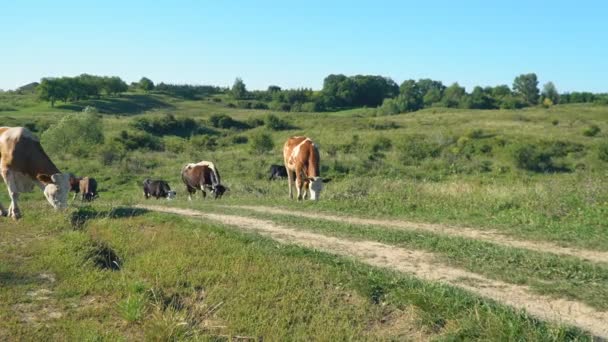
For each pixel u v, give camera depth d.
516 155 37.69
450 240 10.88
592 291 7.89
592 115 86.38
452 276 8.77
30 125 61.97
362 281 7.91
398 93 175.38
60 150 45.03
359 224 13.01
